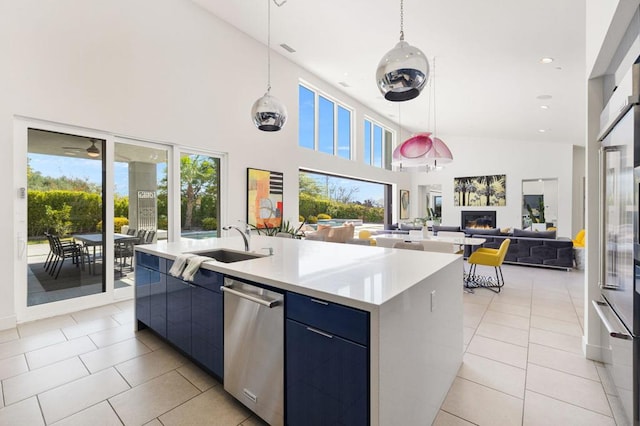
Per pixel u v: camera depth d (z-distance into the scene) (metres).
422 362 1.65
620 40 1.90
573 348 2.63
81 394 1.97
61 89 3.32
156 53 4.16
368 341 1.25
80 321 3.19
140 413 1.80
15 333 2.89
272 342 1.63
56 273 3.37
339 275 1.73
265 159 5.82
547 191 9.22
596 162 2.39
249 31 5.28
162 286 2.55
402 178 11.03
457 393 2.01
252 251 2.66
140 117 3.99
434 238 5.18
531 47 3.82
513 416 1.78
